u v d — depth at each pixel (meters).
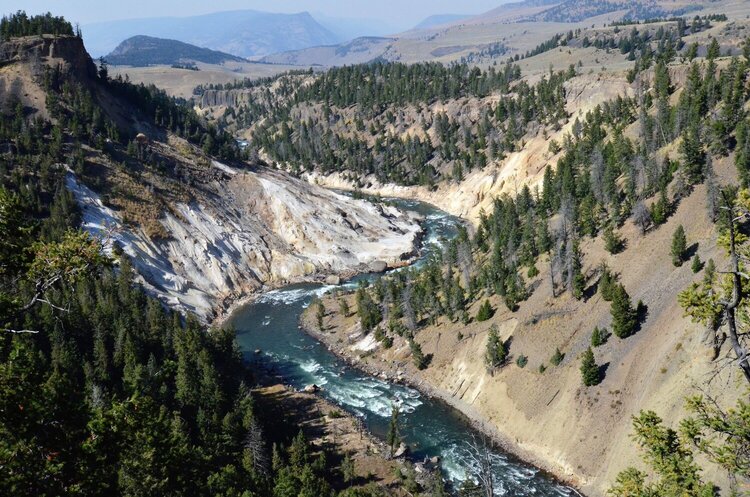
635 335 69.19
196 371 74.38
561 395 70.00
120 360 72.69
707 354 58.00
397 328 94.88
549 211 115.62
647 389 62.44
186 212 130.38
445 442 70.38
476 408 76.75
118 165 129.00
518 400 73.31
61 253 20.95
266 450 63.69
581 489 60.59
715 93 106.81
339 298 117.19
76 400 21.41
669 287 70.94
